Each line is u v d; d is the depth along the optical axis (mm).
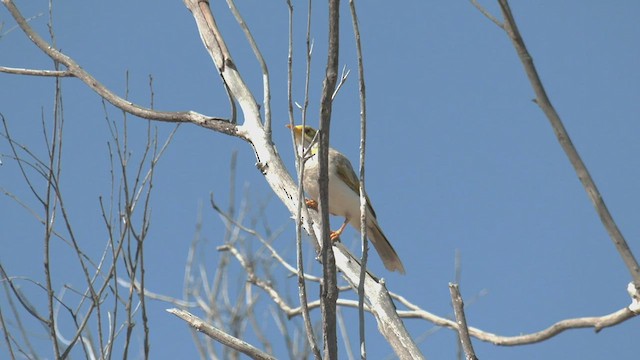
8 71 12742
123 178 10945
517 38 6348
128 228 10734
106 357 10359
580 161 6320
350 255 10828
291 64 8375
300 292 7934
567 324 13039
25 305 10352
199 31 12852
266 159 11555
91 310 10453
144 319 10195
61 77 12859
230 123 12125
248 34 11992
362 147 8219
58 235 11352
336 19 7848
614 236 6332
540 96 6312
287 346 15102
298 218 8047
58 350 10195
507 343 13609
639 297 6305
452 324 14242
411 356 9531
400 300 14836
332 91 7840
